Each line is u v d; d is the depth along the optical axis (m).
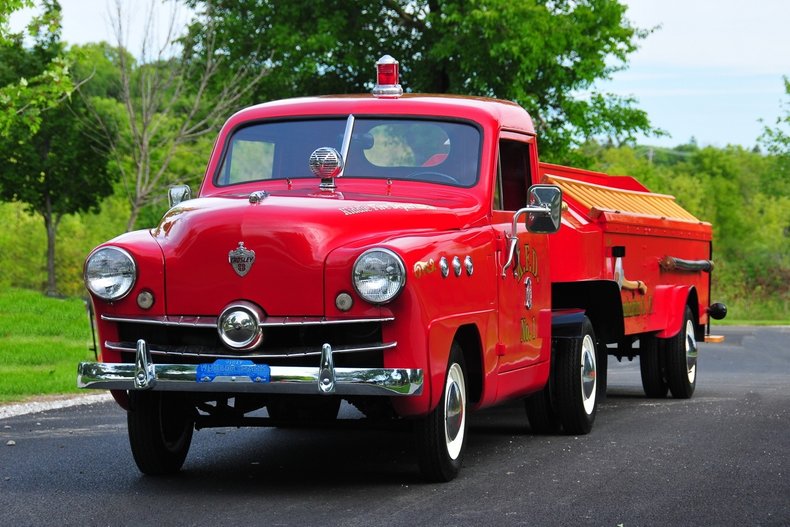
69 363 15.01
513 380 7.57
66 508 5.93
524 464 7.41
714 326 34.38
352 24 32.97
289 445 8.48
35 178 39.06
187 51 31.44
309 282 6.00
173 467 7.03
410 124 7.45
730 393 12.68
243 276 6.07
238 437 8.93
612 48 32.97
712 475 6.98
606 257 9.80
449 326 6.36
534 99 30.88
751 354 21.14
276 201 6.32
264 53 32.66
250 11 32.97
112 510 5.88
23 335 18.58
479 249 6.90
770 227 68.00
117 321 6.30
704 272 13.23
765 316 44.62
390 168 7.34
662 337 11.56
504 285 7.36
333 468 7.31
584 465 7.36
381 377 5.87
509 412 10.66
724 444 8.35
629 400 11.88
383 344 5.97
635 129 33.88
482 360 6.95
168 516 5.72
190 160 39.97
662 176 70.25
